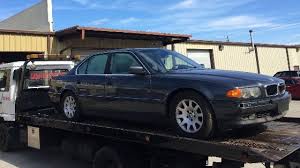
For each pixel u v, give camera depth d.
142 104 6.24
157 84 6.01
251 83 5.39
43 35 19.56
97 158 6.72
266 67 34.75
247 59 32.78
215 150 4.95
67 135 7.99
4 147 10.12
